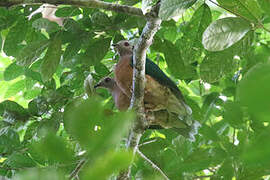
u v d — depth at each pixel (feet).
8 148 30.83
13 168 27.73
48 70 31.07
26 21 32.89
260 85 7.11
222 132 34.01
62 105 33.53
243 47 26.27
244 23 19.76
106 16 31.01
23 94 40.81
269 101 7.04
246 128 28.66
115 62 38.99
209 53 26.84
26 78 37.32
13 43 32.99
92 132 8.46
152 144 30.99
